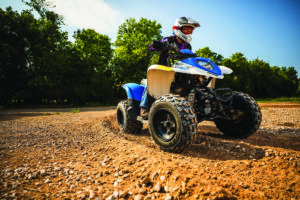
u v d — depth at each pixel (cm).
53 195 174
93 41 2836
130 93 402
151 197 160
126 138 371
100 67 2948
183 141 238
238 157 240
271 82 5191
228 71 326
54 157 269
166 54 358
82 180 202
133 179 195
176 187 163
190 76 304
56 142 344
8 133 420
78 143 338
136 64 2753
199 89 296
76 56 2695
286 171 192
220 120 361
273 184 172
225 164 215
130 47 2769
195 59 291
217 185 162
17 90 2111
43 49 2331
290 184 169
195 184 163
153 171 198
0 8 2148
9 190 183
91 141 349
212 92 296
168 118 264
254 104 309
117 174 208
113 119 595
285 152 235
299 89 5959
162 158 228
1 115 935
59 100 2619
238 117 331
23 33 2123
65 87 2439
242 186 168
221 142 297
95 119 595
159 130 278
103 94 2903
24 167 234
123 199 162
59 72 2423
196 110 303
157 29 2798
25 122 596
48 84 2233
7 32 2064
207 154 255
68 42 2612
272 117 714
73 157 270
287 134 388
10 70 2048
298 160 213
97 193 174
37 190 183
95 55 2888
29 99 2256
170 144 252
